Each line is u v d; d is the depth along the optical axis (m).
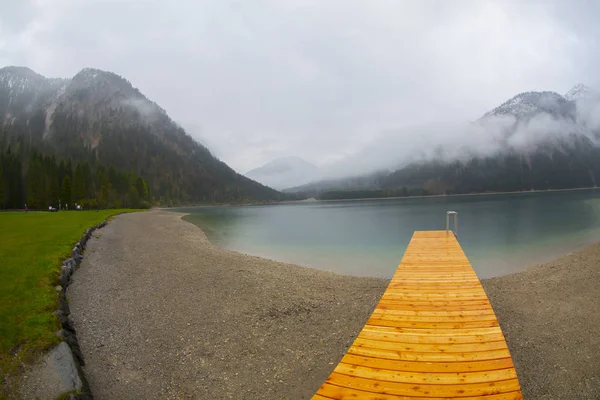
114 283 12.88
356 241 31.64
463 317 6.59
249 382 6.51
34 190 77.81
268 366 7.07
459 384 4.36
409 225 46.94
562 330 8.48
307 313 10.02
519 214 57.81
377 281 14.02
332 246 28.44
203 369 6.96
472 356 5.06
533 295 11.50
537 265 17.84
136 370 6.89
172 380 6.56
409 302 7.55
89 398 5.80
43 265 11.86
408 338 5.71
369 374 4.63
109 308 10.23
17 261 12.41
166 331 8.73
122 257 18.02
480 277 15.89
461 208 84.06
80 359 7.04
